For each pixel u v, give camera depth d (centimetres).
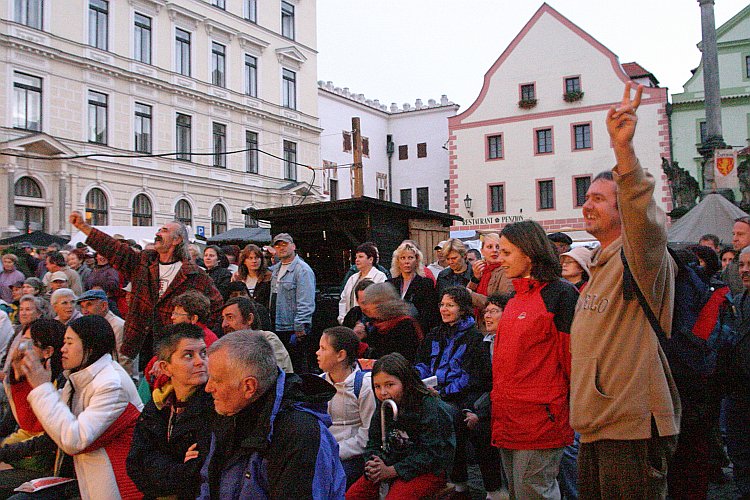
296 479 270
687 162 3300
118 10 2700
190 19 3006
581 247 514
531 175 3581
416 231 1245
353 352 461
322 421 291
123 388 407
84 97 2548
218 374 277
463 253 739
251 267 855
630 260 260
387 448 411
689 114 3319
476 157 3725
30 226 2364
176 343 354
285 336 824
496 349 378
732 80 3275
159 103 2853
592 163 3444
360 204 1111
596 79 3469
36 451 461
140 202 2784
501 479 475
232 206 3189
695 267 386
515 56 3669
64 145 2430
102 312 641
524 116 3622
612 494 275
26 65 2353
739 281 679
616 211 288
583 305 293
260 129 3366
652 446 274
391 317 564
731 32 3288
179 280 614
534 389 355
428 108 4694
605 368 278
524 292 373
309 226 1206
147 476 349
